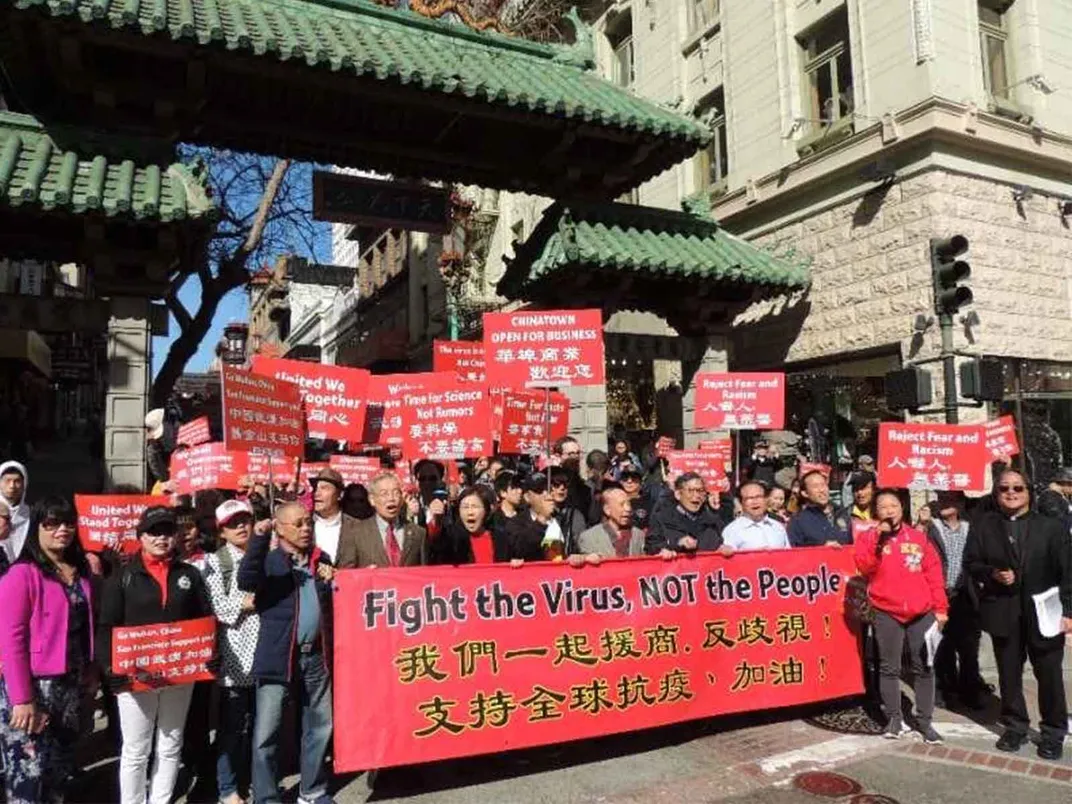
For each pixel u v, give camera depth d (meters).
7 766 4.10
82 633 4.44
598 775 5.20
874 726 6.06
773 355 14.26
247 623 4.82
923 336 11.48
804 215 13.63
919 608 5.74
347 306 39.50
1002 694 5.68
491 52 9.38
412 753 4.79
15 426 17.72
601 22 19.92
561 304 9.30
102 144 7.22
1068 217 12.79
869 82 12.37
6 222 7.32
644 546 6.55
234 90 8.29
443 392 6.95
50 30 6.66
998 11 12.90
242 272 15.14
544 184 9.94
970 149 11.74
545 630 5.27
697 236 10.12
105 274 7.10
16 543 5.20
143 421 7.16
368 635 4.85
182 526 5.29
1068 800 4.77
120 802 4.70
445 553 5.92
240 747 4.86
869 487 7.50
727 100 15.42
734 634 5.86
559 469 7.52
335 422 6.98
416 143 9.36
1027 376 11.93
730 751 5.60
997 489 5.76
